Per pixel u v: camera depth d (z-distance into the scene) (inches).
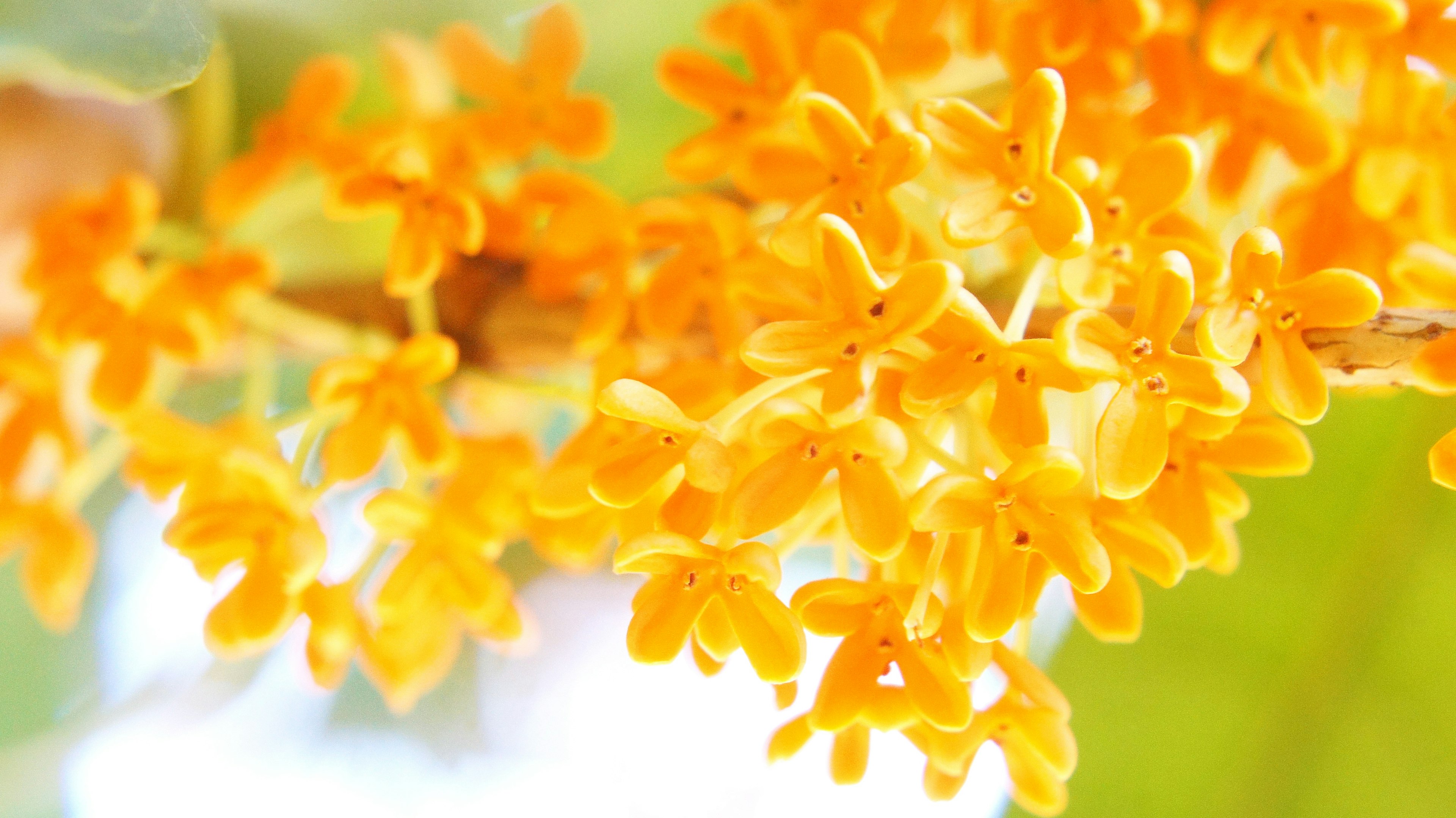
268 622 7.9
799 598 7.5
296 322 8.7
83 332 8.4
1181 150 7.6
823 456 7.4
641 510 7.6
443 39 8.7
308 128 8.8
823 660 13.1
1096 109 8.1
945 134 7.5
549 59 8.7
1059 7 8.1
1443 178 8.0
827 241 7.3
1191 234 7.8
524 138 8.7
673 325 8.2
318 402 8.1
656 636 7.4
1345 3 7.9
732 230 8.2
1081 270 7.6
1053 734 7.6
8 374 8.8
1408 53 8.1
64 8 8.0
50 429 8.8
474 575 8.3
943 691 7.5
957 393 7.4
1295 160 8.1
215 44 9.0
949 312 7.4
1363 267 8.1
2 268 8.8
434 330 8.7
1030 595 7.5
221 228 8.8
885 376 7.8
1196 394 7.3
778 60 8.3
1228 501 7.7
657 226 8.3
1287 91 8.1
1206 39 8.0
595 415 8.1
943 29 8.5
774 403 7.4
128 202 8.5
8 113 8.7
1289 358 7.4
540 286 8.5
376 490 12.1
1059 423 9.1
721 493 7.5
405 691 8.7
